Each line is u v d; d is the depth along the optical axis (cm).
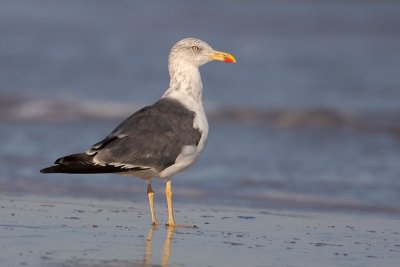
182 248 852
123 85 2559
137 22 4403
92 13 4694
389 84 2641
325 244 914
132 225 980
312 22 4550
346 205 1224
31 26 3994
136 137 948
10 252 791
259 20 4606
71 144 1702
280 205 1212
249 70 2845
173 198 1241
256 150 1670
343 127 1988
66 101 2239
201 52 1046
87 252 806
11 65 2834
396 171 1488
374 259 838
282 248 877
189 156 980
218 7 5122
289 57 3216
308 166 1519
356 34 4103
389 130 1945
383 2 5422
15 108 2152
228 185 1352
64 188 1289
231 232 966
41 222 968
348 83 2641
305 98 2388
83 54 3147
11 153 1576
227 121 2056
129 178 1404
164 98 1024
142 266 761
